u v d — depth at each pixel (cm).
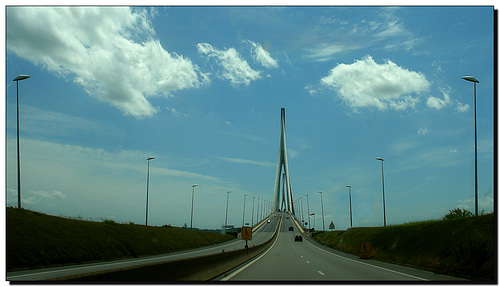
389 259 3941
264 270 2527
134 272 1220
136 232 5775
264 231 16350
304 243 9350
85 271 2666
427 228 4053
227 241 11694
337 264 3131
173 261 1562
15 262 2908
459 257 2344
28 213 3838
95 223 5025
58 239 3653
